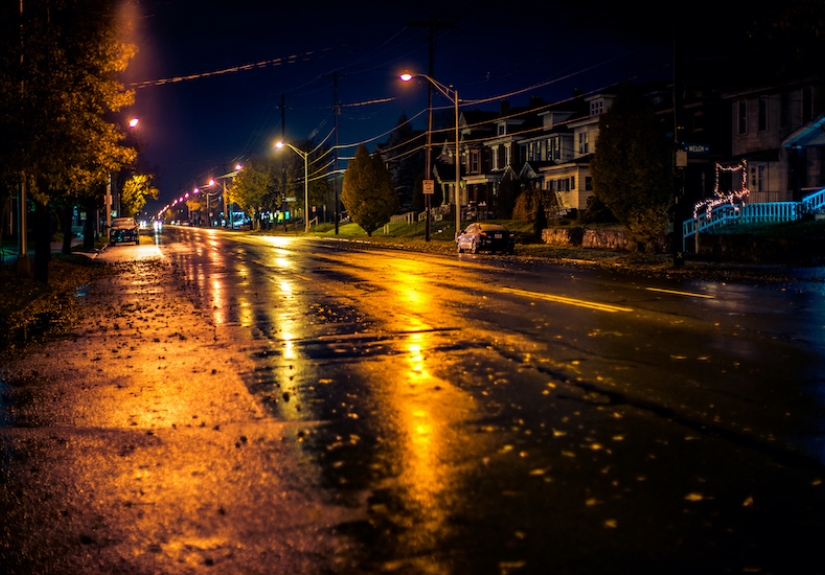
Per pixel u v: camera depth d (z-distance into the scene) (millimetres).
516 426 7207
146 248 52844
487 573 4312
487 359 10555
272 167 106562
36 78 17422
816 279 22141
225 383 9469
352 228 87625
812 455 6273
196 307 17672
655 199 34312
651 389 8625
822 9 18797
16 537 4984
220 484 5859
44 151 17406
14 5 17203
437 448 6590
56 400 8773
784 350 10906
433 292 19703
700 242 32031
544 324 13727
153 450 6777
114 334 13820
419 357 10828
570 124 67812
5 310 16953
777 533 4805
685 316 14531
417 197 89750
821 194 35594
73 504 5535
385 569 4383
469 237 40656
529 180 71750
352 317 15219
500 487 5621
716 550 4578
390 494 5527
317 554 4590
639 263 29516
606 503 5293
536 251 39188
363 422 7492
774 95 42531
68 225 41156
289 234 87062
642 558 4480
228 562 4535
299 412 7961
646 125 34125
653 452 6387
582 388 8719
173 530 5020
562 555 4520
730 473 5867
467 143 86312
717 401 8055
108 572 4461
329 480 5863
